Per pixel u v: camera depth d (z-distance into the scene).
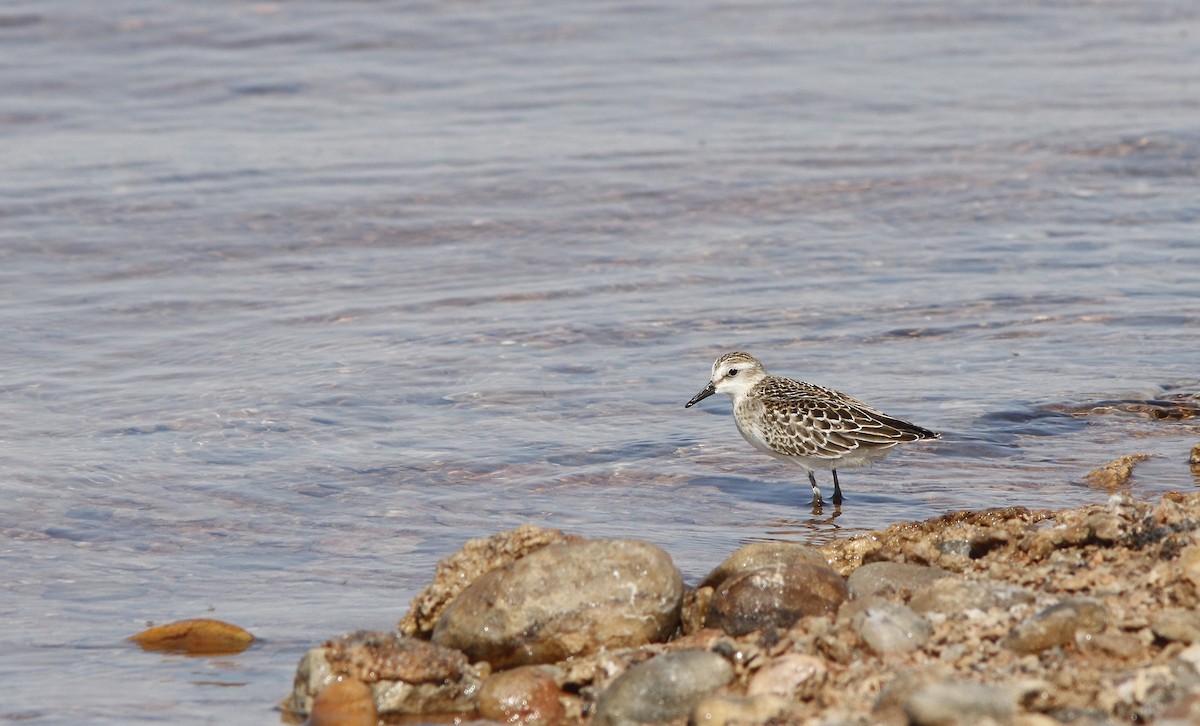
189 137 26.92
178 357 17.66
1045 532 10.16
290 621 10.48
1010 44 32.81
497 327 18.59
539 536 9.80
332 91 29.59
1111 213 22.84
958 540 10.70
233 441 14.85
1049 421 15.11
